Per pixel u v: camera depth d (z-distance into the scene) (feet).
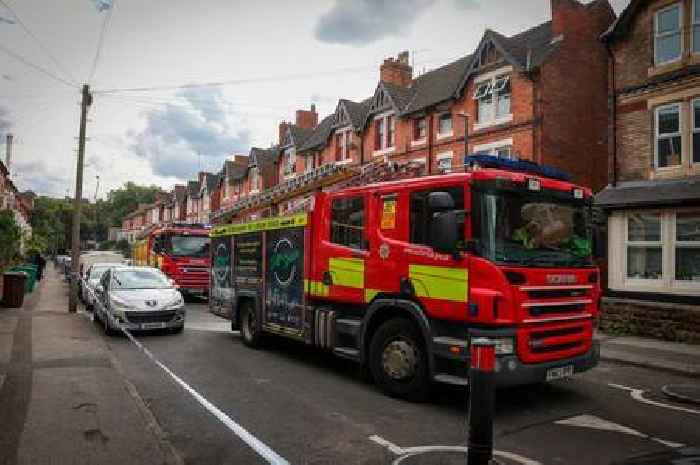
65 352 29.17
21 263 85.76
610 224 48.75
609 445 17.47
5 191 124.47
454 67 84.43
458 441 17.30
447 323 20.66
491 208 19.66
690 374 29.55
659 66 47.75
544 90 61.62
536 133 61.62
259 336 33.55
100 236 329.93
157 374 26.37
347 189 26.13
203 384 24.56
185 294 74.18
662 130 47.70
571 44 64.28
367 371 25.11
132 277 42.04
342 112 99.04
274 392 23.34
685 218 43.88
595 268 22.93
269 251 32.37
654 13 48.47
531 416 20.67
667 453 16.62
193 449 16.44
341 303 26.53
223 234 39.19
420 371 21.56
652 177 47.75
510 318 19.01
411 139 81.00
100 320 42.22
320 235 27.68
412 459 15.69
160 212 234.79
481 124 69.00
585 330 21.97
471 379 13.67
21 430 16.83
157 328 38.34
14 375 23.80
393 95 84.64
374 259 23.93
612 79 51.42
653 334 42.57
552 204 21.74
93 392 21.21
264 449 16.39
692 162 45.21
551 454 16.55
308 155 114.01
